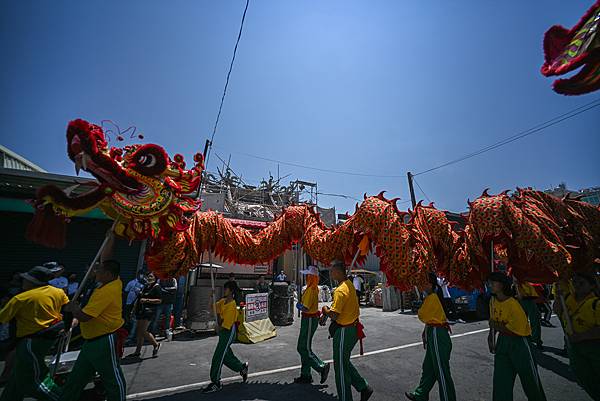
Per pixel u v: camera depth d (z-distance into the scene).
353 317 3.61
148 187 3.59
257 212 17.97
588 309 3.12
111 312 3.10
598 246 3.97
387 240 3.86
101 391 4.08
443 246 4.36
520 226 3.39
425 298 3.74
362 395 3.68
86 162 3.19
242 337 7.14
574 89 1.82
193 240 4.32
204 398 3.99
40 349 3.25
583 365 3.20
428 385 3.61
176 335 8.03
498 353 3.13
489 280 3.29
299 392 4.18
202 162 4.04
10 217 8.03
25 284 3.45
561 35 1.80
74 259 8.45
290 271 14.79
